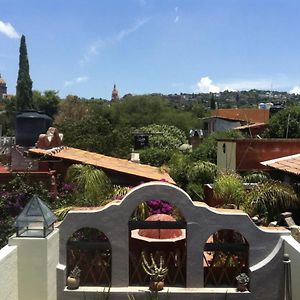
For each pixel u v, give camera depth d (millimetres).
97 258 8594
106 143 28766
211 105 92000
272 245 8438
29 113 20031
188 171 21828
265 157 21438
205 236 8391
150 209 10883
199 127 66688
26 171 12820
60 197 12164
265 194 12477
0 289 6734
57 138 17875
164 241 8758
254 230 8414
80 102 61875
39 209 7719
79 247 8531
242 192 13797
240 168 21344
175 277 8555
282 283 8305
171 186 8422
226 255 8836
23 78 67750
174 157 27969
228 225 8406
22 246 7594
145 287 8445
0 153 19141
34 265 7598
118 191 12375
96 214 8422
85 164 14406
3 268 6867
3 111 78938
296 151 21547
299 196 13414
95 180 12359
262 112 48781
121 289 8336
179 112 69938
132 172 14953
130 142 31719
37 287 7605
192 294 8250
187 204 8383
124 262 8438
